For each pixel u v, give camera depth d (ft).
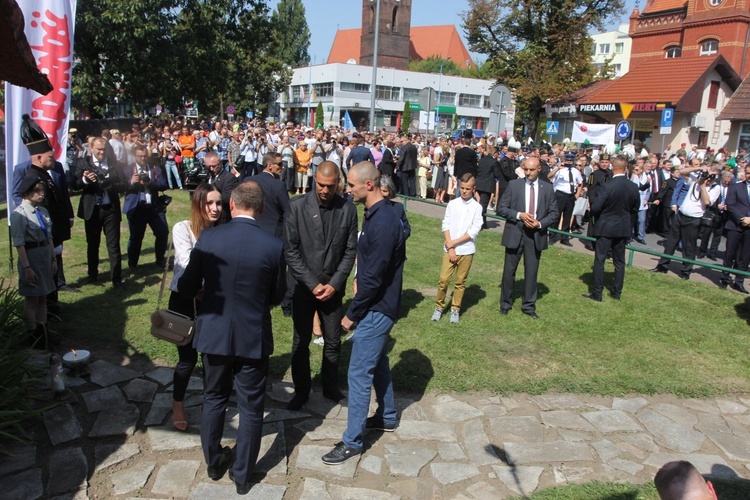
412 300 23.56
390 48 269.85
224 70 75.97
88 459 11.81
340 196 14.37
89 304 20.62
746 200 28.55
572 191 38.65
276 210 19.43
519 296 25.07
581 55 102.89
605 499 11.05
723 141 90.89
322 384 15.23
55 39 21.66
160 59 66.23
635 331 21.42
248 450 10.84
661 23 126.11
